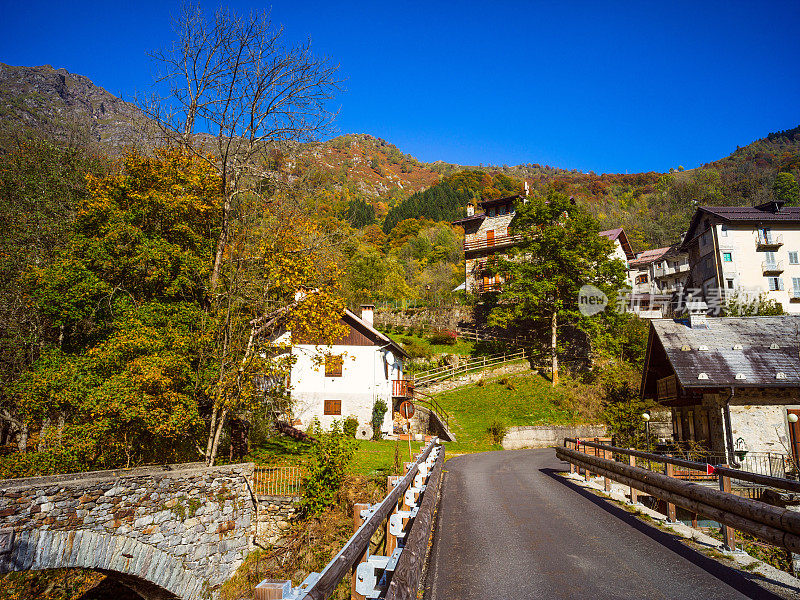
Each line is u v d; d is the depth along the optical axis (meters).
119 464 18.20
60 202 26.59
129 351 17.41
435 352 47.91
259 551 16.59
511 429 32.81
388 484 7.73
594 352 43.78
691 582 5.61
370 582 4.09
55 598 14.94
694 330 24.41
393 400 35.06
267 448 25.42
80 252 20.30
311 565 14.88
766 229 48.28
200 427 19.55
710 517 6.84
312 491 16.58
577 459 14.70
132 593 16.08
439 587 5.75
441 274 76.00
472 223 56.25
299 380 32.00
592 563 6.47
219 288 20.22
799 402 21.80
